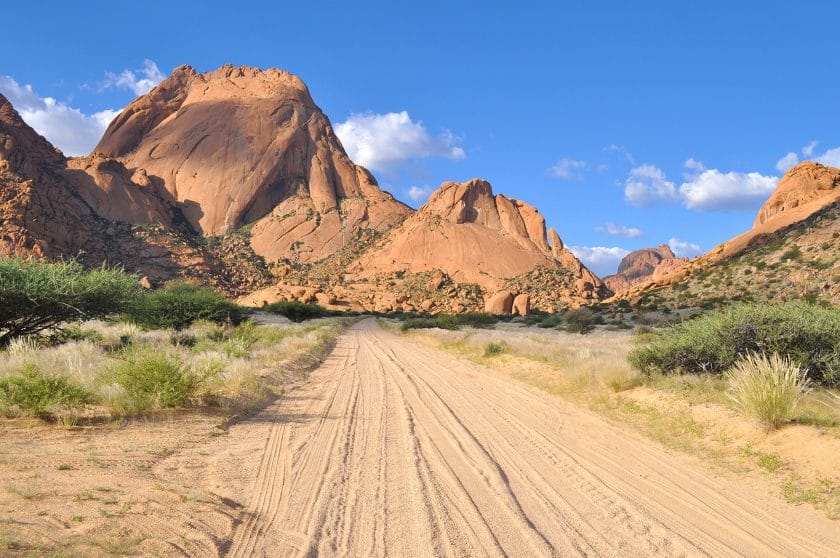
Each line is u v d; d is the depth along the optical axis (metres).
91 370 10.41
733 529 4.81
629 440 7.97
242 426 8.80
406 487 5.93
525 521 4.98
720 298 55.12
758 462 6.39
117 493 5.00
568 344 23.94
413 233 181.75
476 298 149.50
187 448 7.09
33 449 6.19
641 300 63.84
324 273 177.88
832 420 6.98
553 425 9.06
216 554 4.09
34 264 16.09
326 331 36.28
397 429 8.78
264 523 4.85
